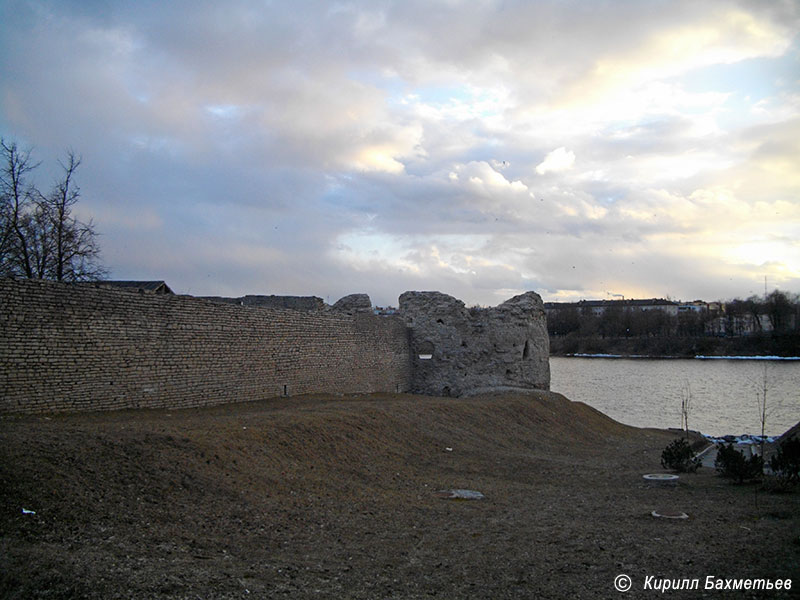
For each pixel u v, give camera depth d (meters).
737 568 7.99
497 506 12.08
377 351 29.52
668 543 9.29
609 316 115.69
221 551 7.88
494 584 7.58
